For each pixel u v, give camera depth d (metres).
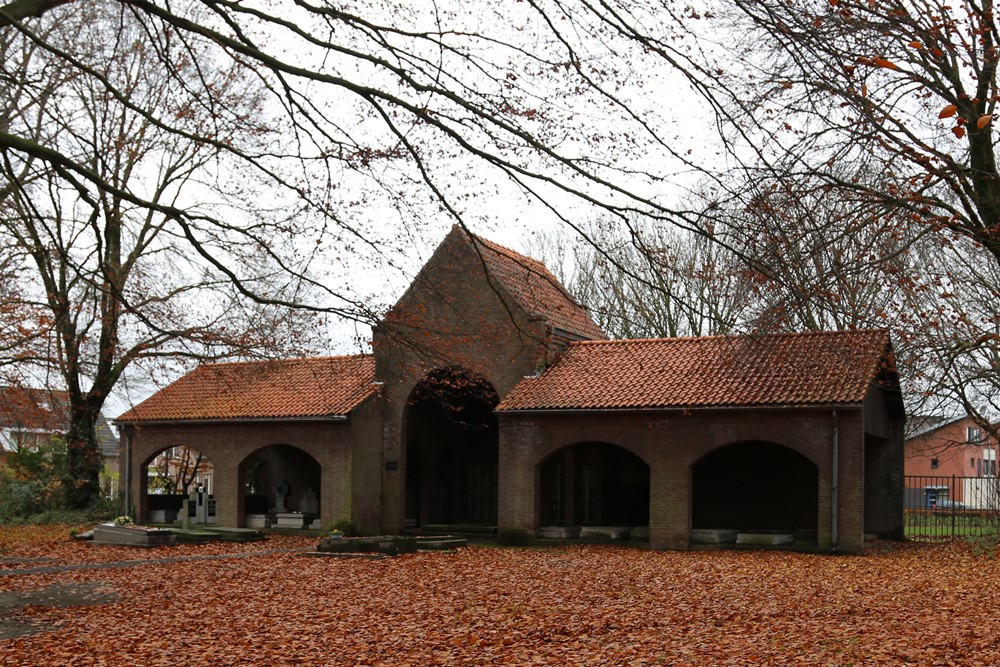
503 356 33.75
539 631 15.12
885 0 13.80
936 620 15.45
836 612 16.62
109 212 18.59
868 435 32.22
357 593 20.05
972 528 36.94
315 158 13.01
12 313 25.69
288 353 20.05
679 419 30.31
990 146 16.70
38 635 15.63
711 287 27.31
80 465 39.75
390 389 36.00
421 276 15.21
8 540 32.56
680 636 14.58
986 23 14.60
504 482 32.59
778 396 28.86
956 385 24.78
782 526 33.16
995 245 16.45
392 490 35.72
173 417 38.31
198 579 22.95
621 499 35.84
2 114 14.95
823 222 14.69
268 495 41.09
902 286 16.53
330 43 11.41
